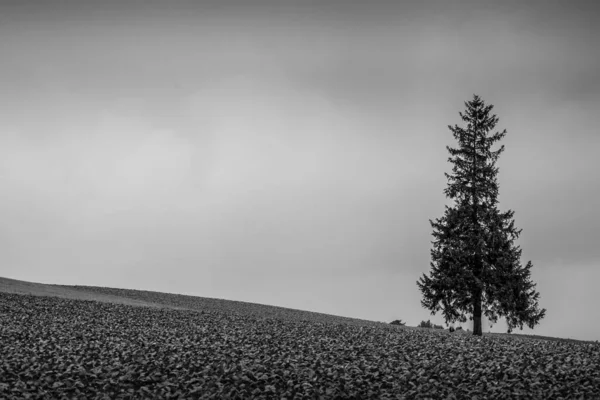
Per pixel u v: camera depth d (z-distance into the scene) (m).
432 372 18.66
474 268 43.56
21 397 15.81
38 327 29.53
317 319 53.62
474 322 43.38
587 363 20.16
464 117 47.50
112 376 18.06
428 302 44.41
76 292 58.88
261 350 22.84
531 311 42.62
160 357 20.92
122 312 41.31
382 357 21.92
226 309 59.78
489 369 18.92
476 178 45.25
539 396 16.16
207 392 16.44
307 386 16.78
